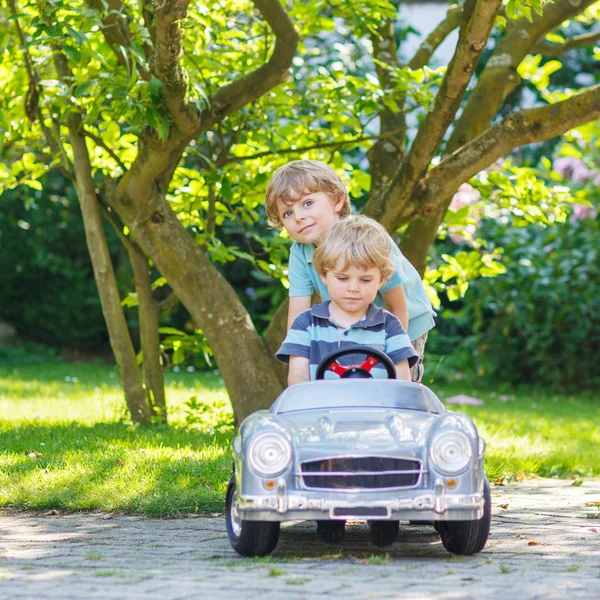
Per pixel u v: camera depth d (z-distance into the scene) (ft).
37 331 58.59
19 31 22.15
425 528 13.78
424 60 24.18
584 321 44.47
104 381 40.96
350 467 10.62
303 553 11.62
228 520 11.98
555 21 22.43
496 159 19.22
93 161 25.88
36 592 9.41
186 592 9.28
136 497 14.82
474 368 48.44
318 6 22.27
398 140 23.50
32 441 20.12
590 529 13.48
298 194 13.57
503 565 10.55
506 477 19.20
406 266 14.23
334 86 22.38
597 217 45.42
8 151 26.20
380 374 12.50
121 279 53.26
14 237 55.72
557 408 37.58
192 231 25.99
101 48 22.12
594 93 18.44
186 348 25.08
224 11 23.57
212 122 20.88
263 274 24.97
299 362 12.67
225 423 23.15
